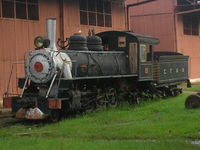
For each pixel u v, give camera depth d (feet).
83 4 81.41
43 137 35.76
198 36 124.77
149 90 65.41
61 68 46.83
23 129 40.75
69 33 76.84
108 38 62.13
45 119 46.96
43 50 46.83
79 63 49.75
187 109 51.06
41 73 46.39
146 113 49.60
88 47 55.31
